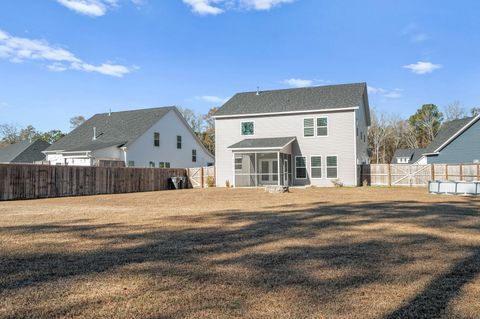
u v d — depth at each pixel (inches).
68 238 250.4
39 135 2249.0
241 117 1083.9
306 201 536.1
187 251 210.8
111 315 120.6
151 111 1330.0
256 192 772.6
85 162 1082.1
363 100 1140.5
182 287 148.2
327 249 214.7
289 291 143.5
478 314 121.7
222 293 141.2
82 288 146.9
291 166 1029.8
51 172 716.0
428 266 178.5
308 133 1016.2
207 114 2310.5
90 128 1322.6
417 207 429.7
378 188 882.8
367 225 299.0
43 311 123.6
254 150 957.8
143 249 216.4
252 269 173.9
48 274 165.9
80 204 531.5
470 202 498.6
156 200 599.8
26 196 669.3
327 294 140.4
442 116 2448.3
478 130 1013.2
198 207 464.8
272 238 247.3
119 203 546.9
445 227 288.0
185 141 1402.6
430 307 128.0
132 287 148.3
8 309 124.8
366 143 1252.5
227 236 255.1
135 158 1159.6
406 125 2479.1
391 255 199.9
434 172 952.3
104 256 199.5
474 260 189.5
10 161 1403.8
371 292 142.9
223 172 1097.4
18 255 202.2
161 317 119.3
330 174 994.1
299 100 1069.8
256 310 125.0
